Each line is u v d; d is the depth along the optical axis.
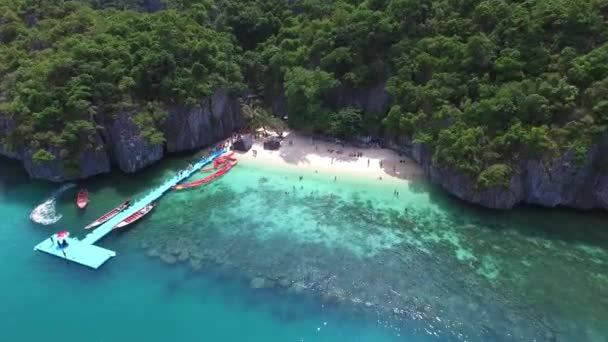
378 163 80.50
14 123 77.62
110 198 71.88
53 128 74.06
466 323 49.84
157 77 83.12
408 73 82.19
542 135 64.44
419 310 51.56
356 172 78.25
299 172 78.75
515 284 54.97
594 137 63.75
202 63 87.62
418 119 76.94
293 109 88.56
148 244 62.12
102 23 91.38
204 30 95.00
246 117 91.12
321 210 69.12
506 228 64.62
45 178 75.81
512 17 76.81
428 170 75.69
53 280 55.78
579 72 66.62
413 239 62.78
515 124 67.00
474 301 52.66
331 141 87.75
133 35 86.38
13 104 74.62
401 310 51.59
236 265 58.31
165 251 60.75
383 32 86.75
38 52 85.94
